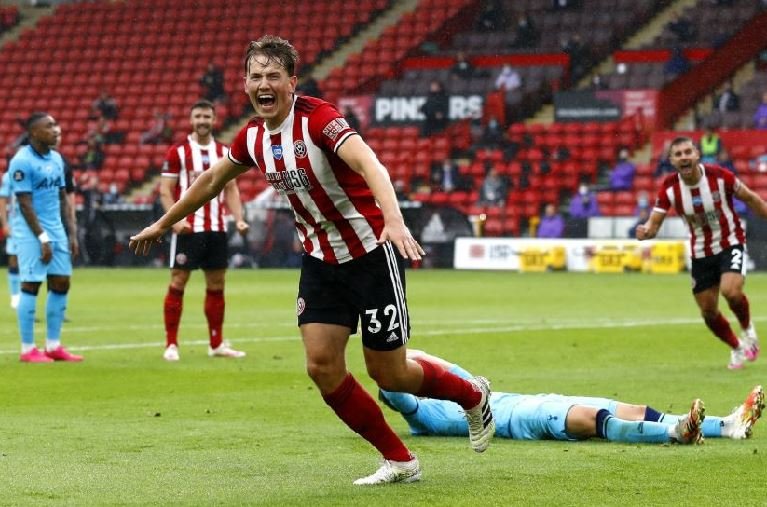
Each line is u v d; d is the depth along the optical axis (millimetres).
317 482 16891
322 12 116625
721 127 95562
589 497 15656
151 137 107438
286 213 93312
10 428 21984
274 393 26891
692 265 32531
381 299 16281
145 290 66000
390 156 100875
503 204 93438
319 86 109812
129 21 121000
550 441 20031
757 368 31938
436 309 53000
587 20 106562
